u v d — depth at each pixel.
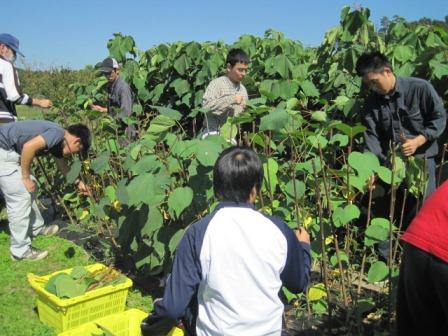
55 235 5.41
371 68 3.81
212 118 5.29
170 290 2.14
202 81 6.87
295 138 3.56
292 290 2.28
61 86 12.41
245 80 6.07
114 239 4.87
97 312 3.54
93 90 6.81
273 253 2.10
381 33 6.01
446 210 1.54
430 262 1.52
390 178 3.24
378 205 4.29
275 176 3.32
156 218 3.47
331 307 3.36
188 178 3.52
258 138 3.28
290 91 4.95
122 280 3.63
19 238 4.70
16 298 4.04
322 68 5.86
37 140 4.38
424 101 3.84
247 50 7.49
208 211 3.44
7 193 4.57
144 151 3.96
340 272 3.39
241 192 2.15
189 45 6.95
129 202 3.33
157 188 3.35
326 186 3.30
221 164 2.16
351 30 5.22
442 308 1.56
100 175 5.29
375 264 3.19
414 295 1.59
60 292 3.42
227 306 2.07
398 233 3.31
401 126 3.94
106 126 5.24
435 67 4.46
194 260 2.12
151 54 8.25
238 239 2.07
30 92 12.66
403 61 4.95
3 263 4.70
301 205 3.52
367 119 4.07
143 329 2.51
